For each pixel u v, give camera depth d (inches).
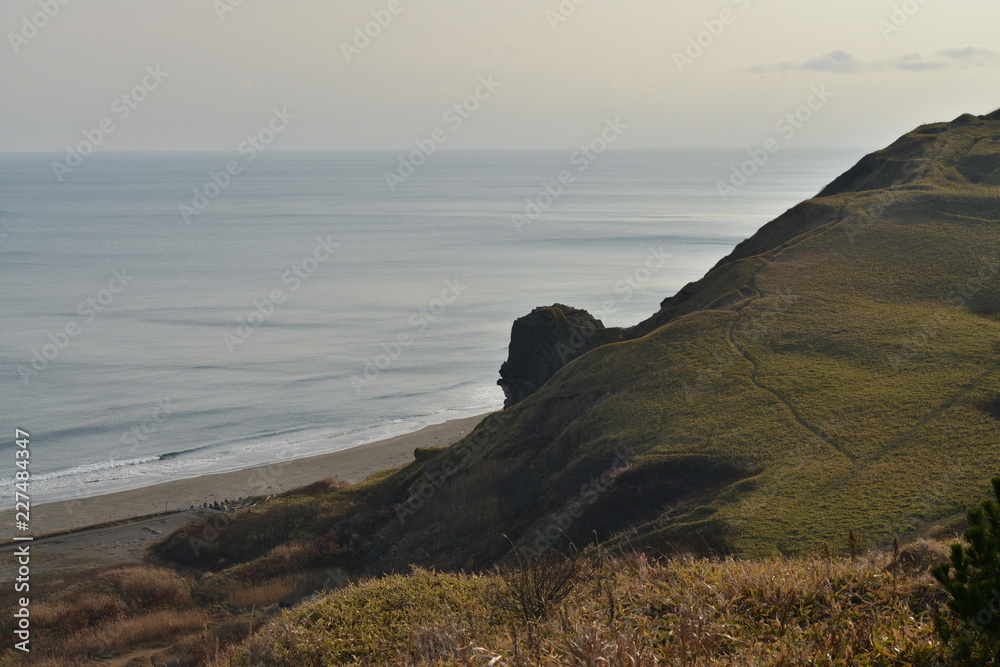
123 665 1003.3
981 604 292.5
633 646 320.8
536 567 495.8
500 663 339.6
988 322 1513.3
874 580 410.9
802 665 321.1
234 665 512.4
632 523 1085.8
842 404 1248.8
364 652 478.3
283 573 1398.9
